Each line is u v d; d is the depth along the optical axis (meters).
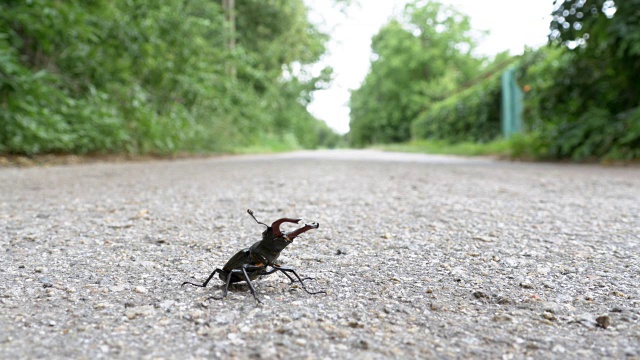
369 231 3.93
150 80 15.69
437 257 3.13
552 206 5.20
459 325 2.01
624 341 1.85
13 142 10.29
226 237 3.68
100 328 1.92
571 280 2.64
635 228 4.04
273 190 6.39
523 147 15.07
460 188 6.75
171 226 4.06
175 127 15.05
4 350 1.71
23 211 4.66
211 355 1.69
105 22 13.52
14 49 11.12
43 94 10.56
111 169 9.80
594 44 12.22
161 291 2.40
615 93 12.92
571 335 1.91
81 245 3.38
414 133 40.84
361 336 1.87
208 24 18.75
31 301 2.24
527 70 16.95
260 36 33.09
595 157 12.84
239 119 24.66
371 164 12.50
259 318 2.04
